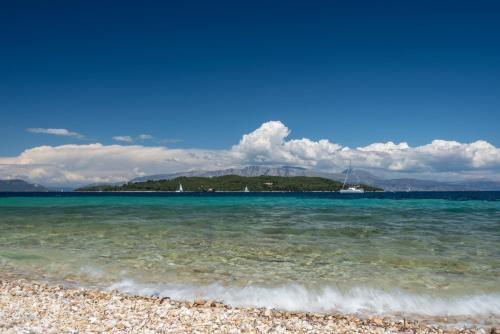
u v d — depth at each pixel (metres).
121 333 8.17
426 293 12.05
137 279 13.54
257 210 46.78
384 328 9.29
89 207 53.84
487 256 16.86
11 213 40.78
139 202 75.44
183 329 8.57
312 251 18.03
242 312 10.11
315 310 10.77
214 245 19.61
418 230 25.36
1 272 14.51
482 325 9.78
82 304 10.42
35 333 7.98
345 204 65.12
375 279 13.41
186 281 13.26
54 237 22.34
